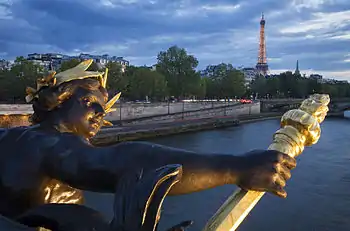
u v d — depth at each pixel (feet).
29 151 3.40
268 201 56.49
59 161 3.23
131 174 2.87
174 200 52.85
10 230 3.27
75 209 3.26
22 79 128.26
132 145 3.09
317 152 101.81
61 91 3.84
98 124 4.03
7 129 3.75
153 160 2.93
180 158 2.94
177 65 193.06
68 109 3.84
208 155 2.98
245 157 2.96
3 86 128.77
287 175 2.96
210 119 181.27
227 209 3.08
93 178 3.04
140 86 164.86
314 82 296.10
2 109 75.56
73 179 3.16
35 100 3.95
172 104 174.81
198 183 2.86
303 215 52.47
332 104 282.15
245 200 3.03
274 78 303.07
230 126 180.24
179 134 150.20
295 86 294.46
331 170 80.48
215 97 238.68
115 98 4.43
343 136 144.66
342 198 60.29
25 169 3.36
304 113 3.24
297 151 3.24
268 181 2.86
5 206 3.43
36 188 3.35
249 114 223.51
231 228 3.02
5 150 3.49
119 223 2.75
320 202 58.18
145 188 2.71
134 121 150.10
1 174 3.39
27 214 3.32
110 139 121.08
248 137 141.59
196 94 197.16
